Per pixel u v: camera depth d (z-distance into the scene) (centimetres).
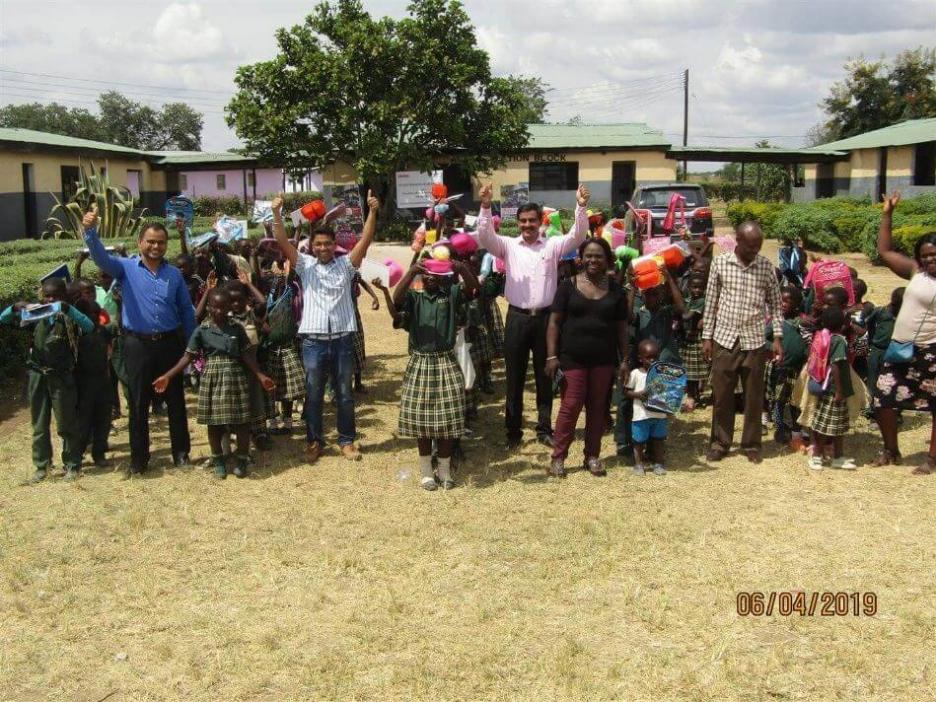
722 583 460
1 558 503
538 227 685
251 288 732
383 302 1540
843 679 374
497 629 419
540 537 522
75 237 1945
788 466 648
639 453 634
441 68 2744
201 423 621
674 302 708
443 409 588
